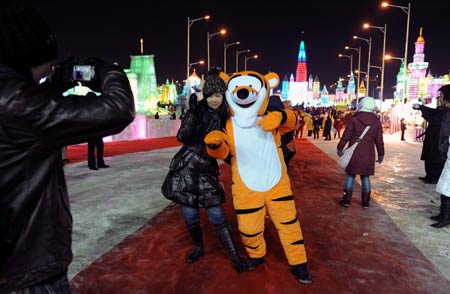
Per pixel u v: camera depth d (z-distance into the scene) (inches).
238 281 134.3
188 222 145.3
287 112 139.6
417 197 262.1
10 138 45.4
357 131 224.2
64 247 54.6
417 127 837.8
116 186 295.4
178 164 139.4
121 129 52.3
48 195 51.6
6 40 47.6
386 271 142.7
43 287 53.1
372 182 315.6
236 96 131.7
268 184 134.2
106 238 177.5
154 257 155.3
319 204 241.9
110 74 54.6
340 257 156.1
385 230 190.5
